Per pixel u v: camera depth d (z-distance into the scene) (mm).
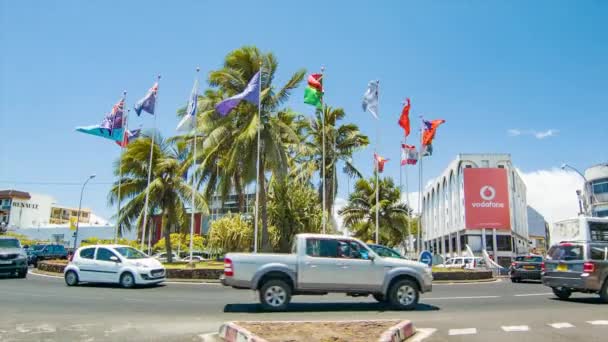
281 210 27781
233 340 7789
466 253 57531
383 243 39344
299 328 8172
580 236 17875
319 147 32406
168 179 29266
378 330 8031
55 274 23438
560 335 8648
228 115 26469
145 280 17078
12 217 79500
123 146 26594
